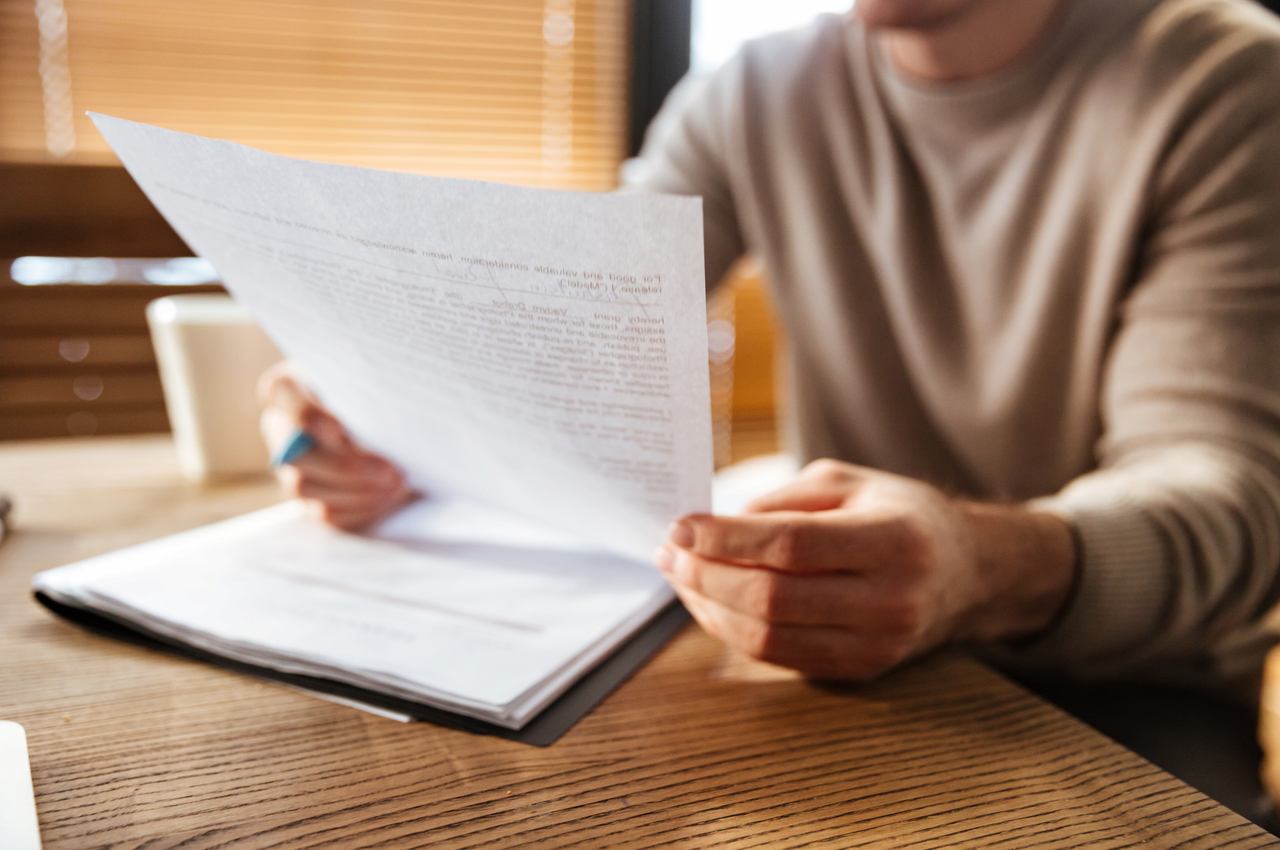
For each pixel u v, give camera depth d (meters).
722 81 1.04
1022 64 0.79
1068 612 0.49
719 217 1.07
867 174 0.92
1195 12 0.75
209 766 0.33
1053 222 0.80
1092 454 0.83
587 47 1.64
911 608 0.39
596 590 0.49
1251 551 0.54
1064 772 0.35
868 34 0.91
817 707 0.39
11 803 0.29
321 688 0.39
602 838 0.29
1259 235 0.66
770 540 0.39
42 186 1.25
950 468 0.96
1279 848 0.30
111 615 0.44
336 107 1.51
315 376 0.55
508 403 0.42
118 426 1.31
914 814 0.31
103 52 1.36
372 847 0.28
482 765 0.34
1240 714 0.66
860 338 0.96
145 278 1.32
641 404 0.37
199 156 0.38
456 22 1.55
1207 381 0.63
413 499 0.63
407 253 0.36
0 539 0.57
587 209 0.31
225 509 0.65
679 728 0.37
